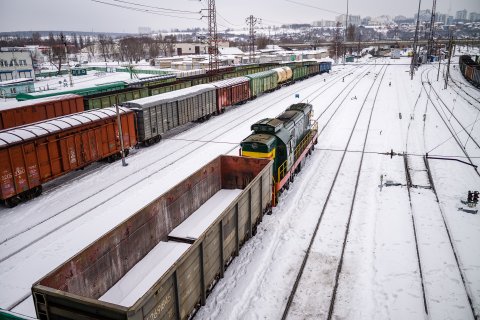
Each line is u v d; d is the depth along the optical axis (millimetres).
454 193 16578
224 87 36594
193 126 32125
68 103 27656
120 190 17844
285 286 10352
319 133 28062
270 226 13766
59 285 7367
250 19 102375
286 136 16750
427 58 108438
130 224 9797
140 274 9719
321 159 21922
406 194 16516
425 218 14203
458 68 86562
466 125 29500
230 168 15227
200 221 12633
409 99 42500
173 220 12016
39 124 18391
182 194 12453
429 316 9070
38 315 6832
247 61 115312
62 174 18656
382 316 9156
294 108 22391
